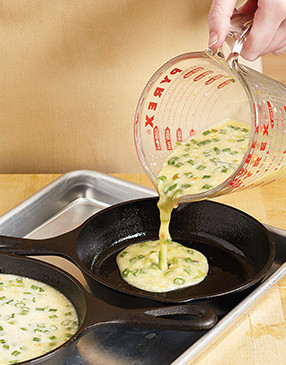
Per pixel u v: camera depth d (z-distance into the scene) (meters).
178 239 0.91
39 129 1.12
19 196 0.99
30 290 0.80
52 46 1.07
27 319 0.77
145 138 0.84
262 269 0.81
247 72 0.81
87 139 1.12
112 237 0.91
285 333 0.78
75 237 0.84
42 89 1.09
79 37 1.06
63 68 1.08
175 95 0.85
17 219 0.93
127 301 0.78
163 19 1.05
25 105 1.10
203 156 0.83
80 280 0.86
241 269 0.87
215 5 0.80
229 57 0.80
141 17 1.05
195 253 0.89
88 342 0.77
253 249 0.88
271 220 0.95
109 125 1.11
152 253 0.88
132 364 0.75
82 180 0.99
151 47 1.07
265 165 0.79
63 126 1.11
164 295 0.83
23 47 1.07
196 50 1.07
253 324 0.79
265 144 0.77
